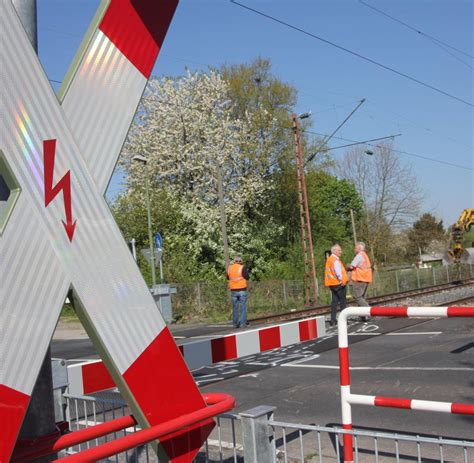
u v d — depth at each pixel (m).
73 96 2.43
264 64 40.34
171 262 26.78
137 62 2.70
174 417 2.70
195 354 4.19
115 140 2.59
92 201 2.46
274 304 24.30
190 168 33.53
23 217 2.19
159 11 2.79
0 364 2.09
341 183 63.12
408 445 5.02
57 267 2.29
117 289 2.52
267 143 36.62
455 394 6.63
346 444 3.83
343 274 13.40
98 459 2.33
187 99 34.88
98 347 2.46
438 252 75.69
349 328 12.81
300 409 6.45
